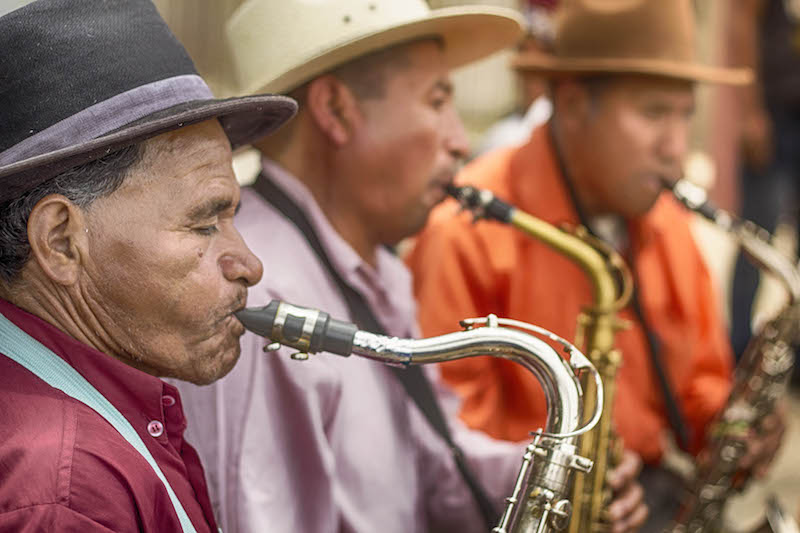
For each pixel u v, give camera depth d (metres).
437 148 1.62
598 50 2.12
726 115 4.66
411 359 1.16
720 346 2.48
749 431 2.29
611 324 1.87
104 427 0.98
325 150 1.61
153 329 1.04
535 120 3.05
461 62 1.86
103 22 1.02
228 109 1.03
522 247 2.15
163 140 1.02
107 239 1.01
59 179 0.99
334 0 1.55
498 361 2.11
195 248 1.04
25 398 0.96
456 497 1.71
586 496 1.72
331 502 1.39
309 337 1.12
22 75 0.98
